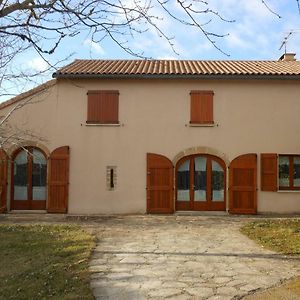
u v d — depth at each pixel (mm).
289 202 16547
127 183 16594
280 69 17734
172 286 6852
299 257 8898
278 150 16672
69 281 7105
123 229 12656
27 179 16781
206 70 17188
